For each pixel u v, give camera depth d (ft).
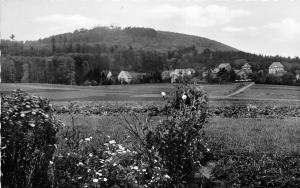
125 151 24.86
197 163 26.04
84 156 24.00
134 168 23.04
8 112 17.88
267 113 54.60
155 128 25.17
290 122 46.57
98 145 28.27
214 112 54.19
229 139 35.22
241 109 55.62
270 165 27.22
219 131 39.11
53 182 20.45
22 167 18.85
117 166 23.17
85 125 39.27
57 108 51.03
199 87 27.14
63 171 21.74
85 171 22.31
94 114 50.60
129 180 22.56
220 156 29.96
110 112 50.98
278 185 24.38
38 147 19.27
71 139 26.58
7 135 17.90
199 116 25.21
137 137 28.22
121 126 38.01
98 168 23.21
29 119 18.44
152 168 23.80
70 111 50.52
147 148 24.64
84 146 25.96
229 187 23.94
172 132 23.91
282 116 52.34
